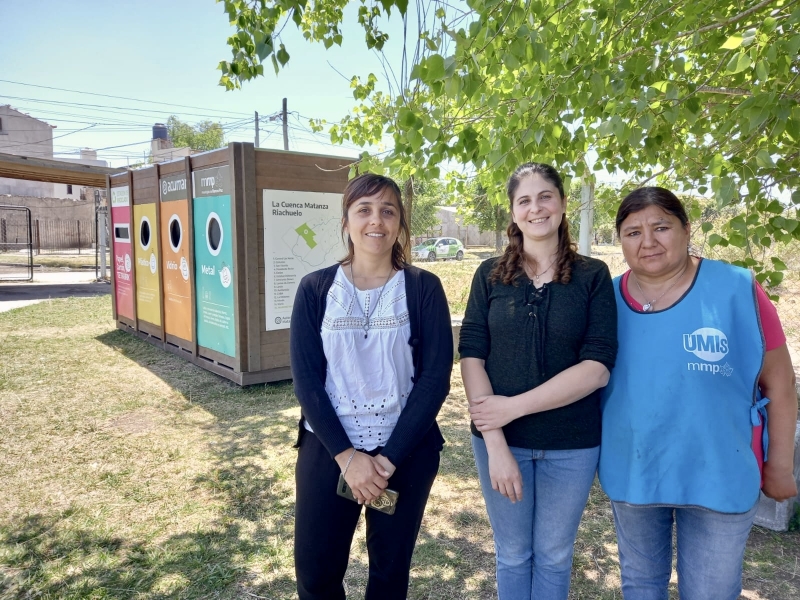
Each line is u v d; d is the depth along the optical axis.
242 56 3.58
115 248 9.45
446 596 2.68
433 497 3.72
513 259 1.99
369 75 4.95
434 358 1.92
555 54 2.94
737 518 1.77
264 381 6.20
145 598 2.63
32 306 12.09
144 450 4.42
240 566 2.89
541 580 2.04
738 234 2.78
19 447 4.45
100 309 11.84
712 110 3.25
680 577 1.94
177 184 7.03
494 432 1.92
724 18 2.67
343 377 1.90
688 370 1.80
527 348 1.91
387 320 1.91
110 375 6.62
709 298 1.81
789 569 2.87
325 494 1.89
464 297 11.19
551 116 2.78
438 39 2.61
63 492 3.71
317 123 5.66
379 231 1.92
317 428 1.83
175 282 7.40
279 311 6.22
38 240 31.30
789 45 2.12
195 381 6.38
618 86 2.48
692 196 3.65
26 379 6.42
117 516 3.40
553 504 1.96
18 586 2.70
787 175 2.82
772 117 2.37
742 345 1.78
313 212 6.27
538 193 1.92
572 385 1.82
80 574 2.81
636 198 1.90
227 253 6.10
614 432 1.94
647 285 1.96
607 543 3.14
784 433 1.82
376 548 1.94
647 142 3.34
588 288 1.91
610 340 1.85
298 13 3.00
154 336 8.30
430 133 2.71
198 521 3.35
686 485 1.82
